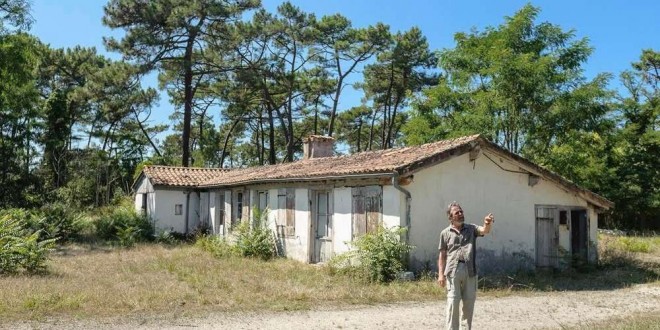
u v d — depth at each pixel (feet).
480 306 34.73
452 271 23.22
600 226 110.52
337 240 52.49
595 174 86.94
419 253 44.75
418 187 45.37
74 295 34.27
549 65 76.38
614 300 37.40
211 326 27.78
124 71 112.68
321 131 179.42
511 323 29.66
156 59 116.78
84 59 157.69
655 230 108.99
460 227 23.84
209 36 120.16
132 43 111.86
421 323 29.09
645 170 105.29
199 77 132.26
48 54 151.64
